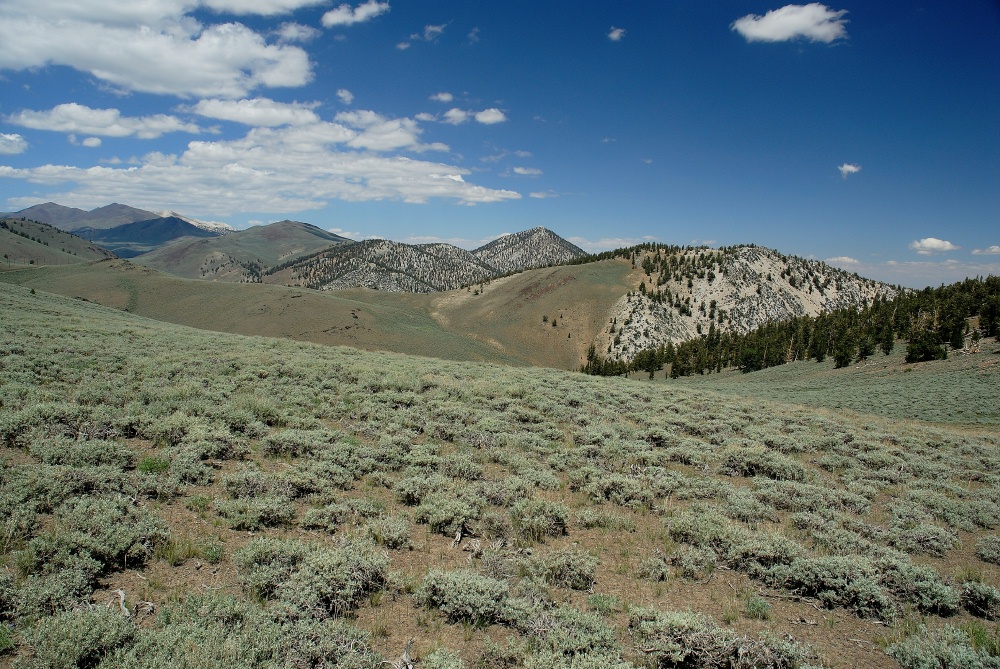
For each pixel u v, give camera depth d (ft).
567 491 40.88
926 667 21.06
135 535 24.38
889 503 42.96
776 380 287.48
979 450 67.00
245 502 30.25
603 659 19.53
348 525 30.12
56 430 35.19
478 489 37.65
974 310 301.22
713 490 42.52
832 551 32.50
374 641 20.51
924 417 112.27
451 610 22.74
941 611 26.66
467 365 111.55
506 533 31.76
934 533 35.88
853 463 55.88
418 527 31.78
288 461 39.32
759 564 29.35
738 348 447.01
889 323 335.47
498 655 20.11
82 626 17.31
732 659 20.72
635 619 23.24
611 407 75.15
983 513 40.93
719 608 25.58
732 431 66.80
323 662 18.10
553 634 21.16
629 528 34.47
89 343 70.13
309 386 64.13
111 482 29.32
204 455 37.22
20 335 68.74
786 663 21.06
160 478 31.50
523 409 64.23
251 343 102.12
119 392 46.98
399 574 25.21
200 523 28.02
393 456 42.29
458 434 51.75
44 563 21.36
